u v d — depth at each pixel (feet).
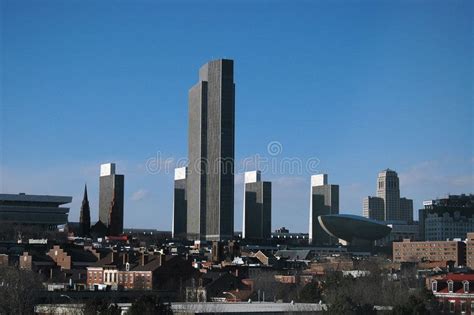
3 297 594.24
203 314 531.91
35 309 596.29
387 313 577.02
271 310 572.92
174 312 536.42
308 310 582.35
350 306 576.61
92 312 521.65
